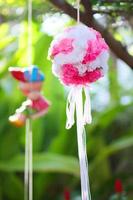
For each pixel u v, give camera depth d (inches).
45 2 60.9
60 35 36.9
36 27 69.6
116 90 112.7
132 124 121.7
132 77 125.6
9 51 93.2
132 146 123.9
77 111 37.2
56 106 109.8
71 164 98.3
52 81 103.8
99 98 119.6
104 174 114.5
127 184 103.7
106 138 120.2
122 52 51.6
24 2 71.8
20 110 54.7
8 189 106.1
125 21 59.3
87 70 36.3
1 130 103.7
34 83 53.6
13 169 100.3
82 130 37.0
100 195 105.0
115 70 111.9
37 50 80.0
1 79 98.7
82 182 36.2
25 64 76.7
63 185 112.5
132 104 107.0
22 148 109.6
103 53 36.5
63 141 108.0
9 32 83.0
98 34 37.1
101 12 51.6
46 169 97.3
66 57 35.9
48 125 111.0
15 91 104.4
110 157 125.3
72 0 56.5
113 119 117.7
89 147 113.4
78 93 37.3
